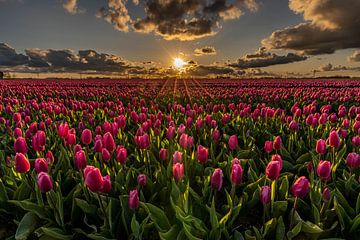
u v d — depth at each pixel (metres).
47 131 6.84
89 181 2.82
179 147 4.63
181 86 37.25
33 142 4.15
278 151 5.32
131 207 2.86
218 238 2.88
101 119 8.76
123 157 3.80
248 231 3.02
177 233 2.92
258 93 20.70
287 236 2.91
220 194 4.30
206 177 4.07
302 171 4.66
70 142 4.42
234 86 37.69
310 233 3.21
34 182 3.88
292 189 3.00
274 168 2.96
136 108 11.90
